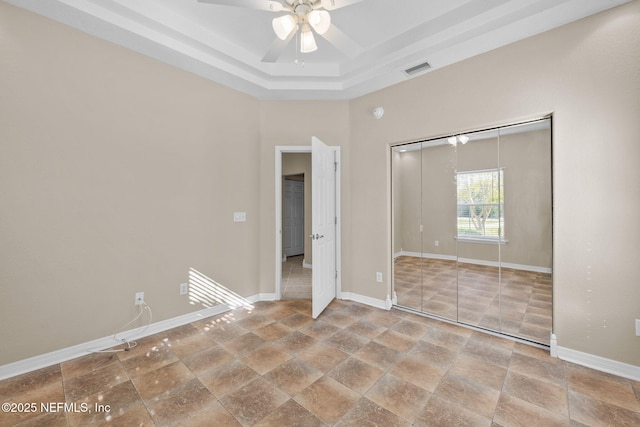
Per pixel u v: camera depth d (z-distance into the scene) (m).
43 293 2.12
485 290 2.78
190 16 2.43
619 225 2.00
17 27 2.00
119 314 2.49
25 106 2.03
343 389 1.87
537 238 2.48
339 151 3.65
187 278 2.95
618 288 2.01
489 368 2.11
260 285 3.67
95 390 1.85
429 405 1.71
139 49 2.53
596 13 2.06
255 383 1.93
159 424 1.56
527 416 1.62
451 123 2.80
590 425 1.55
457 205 2.93
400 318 3.06
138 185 2.59
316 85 3.36
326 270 3.40
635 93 1.94
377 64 2.98
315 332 2.72
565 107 2.19
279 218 3.66
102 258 2.39
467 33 2.38
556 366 2.12
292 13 1.90
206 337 2.62
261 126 3.64
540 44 2.29
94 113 2.33
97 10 2.11
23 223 2.03
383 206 3.36
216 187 3.19
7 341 1.98
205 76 3.04
